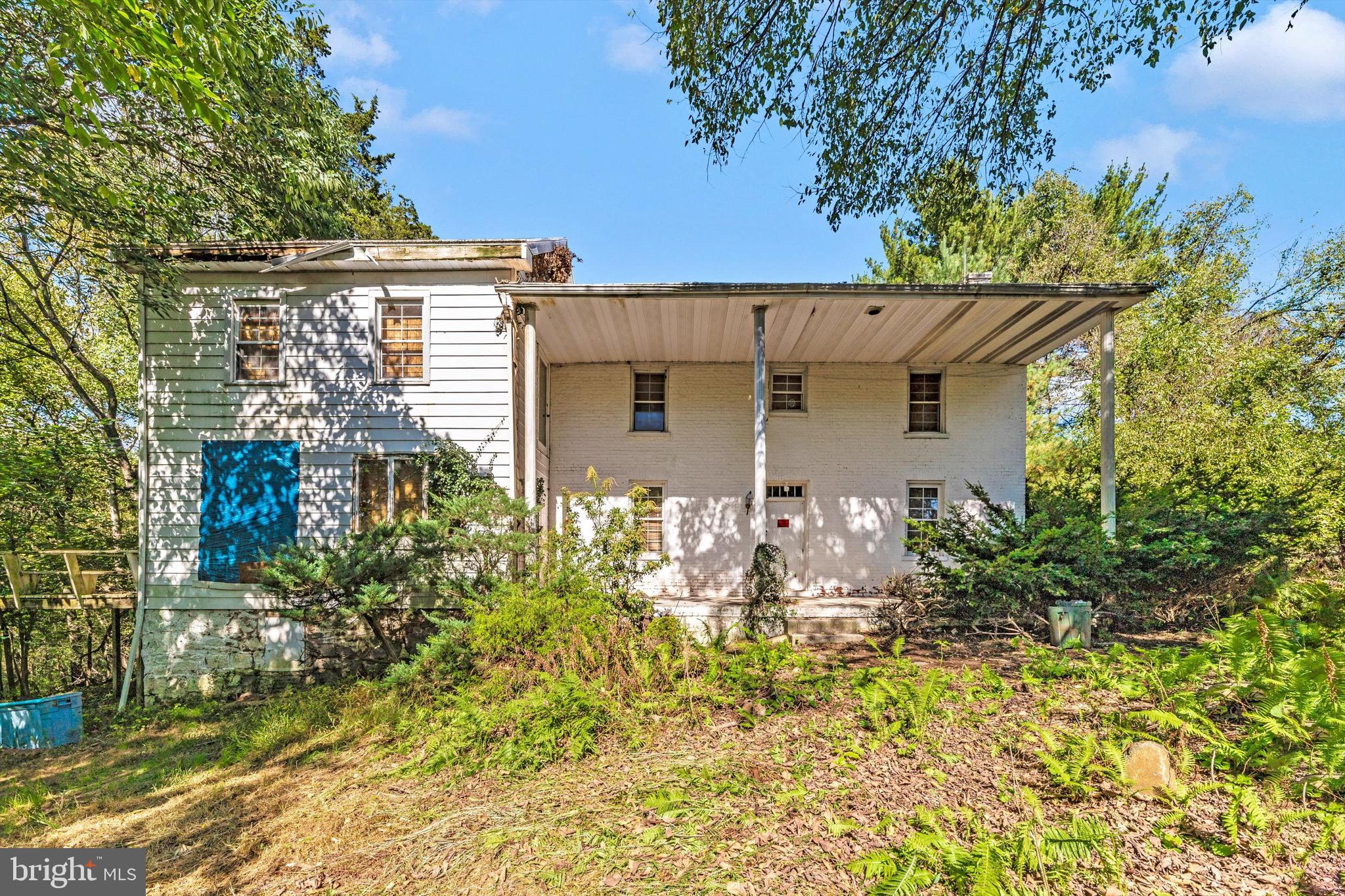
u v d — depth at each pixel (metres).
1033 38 6.79
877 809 4.19
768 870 3.71
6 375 14.58
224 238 13.01
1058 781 4.25
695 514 13.76
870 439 13.88
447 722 6.66
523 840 4.36
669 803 4.54
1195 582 9.80
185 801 6.00
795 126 7.50
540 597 7.82
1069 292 9.62
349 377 10.87
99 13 5.44
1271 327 18.00
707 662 7.11
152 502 10.81
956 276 16.67
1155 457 15.25
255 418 10.84
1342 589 6.79
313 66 14.20
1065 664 6.58
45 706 8.97
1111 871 3.33
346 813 5.21
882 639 10.22
